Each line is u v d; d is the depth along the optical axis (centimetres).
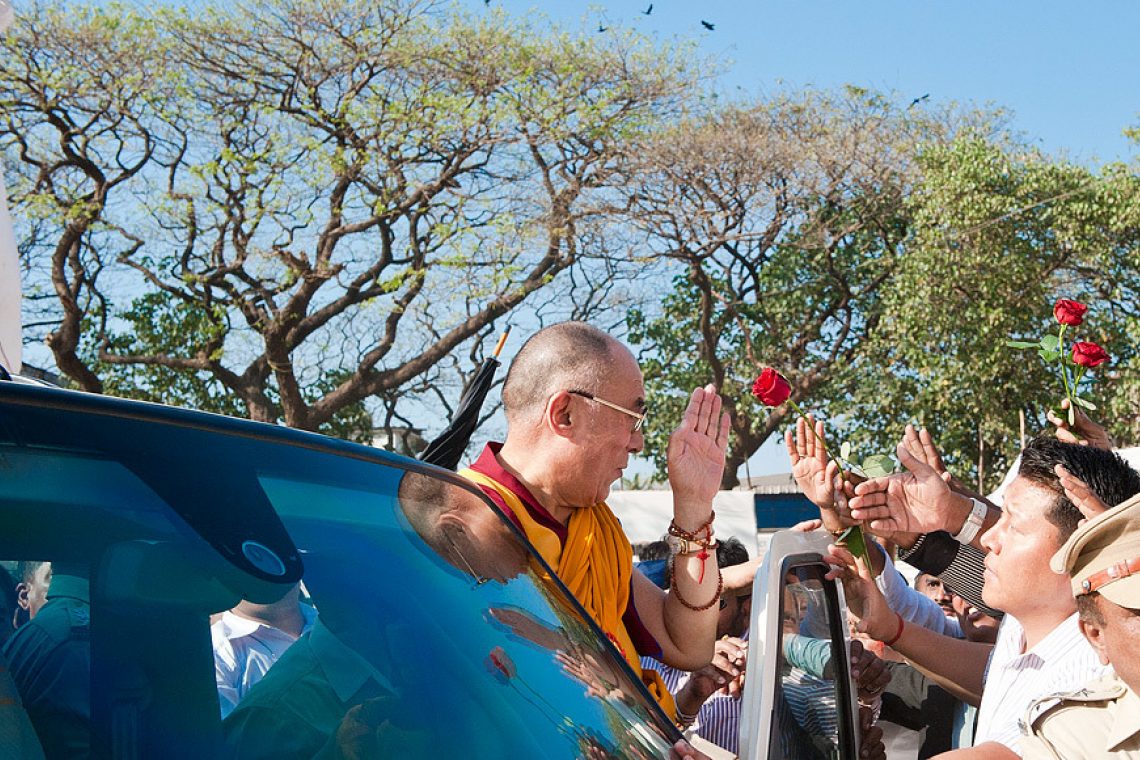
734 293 2273
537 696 173
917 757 391
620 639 282
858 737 295
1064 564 199
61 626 135
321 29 1900
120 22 1859
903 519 315
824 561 298
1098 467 263
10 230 345
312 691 149
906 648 327
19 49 1845
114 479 149
